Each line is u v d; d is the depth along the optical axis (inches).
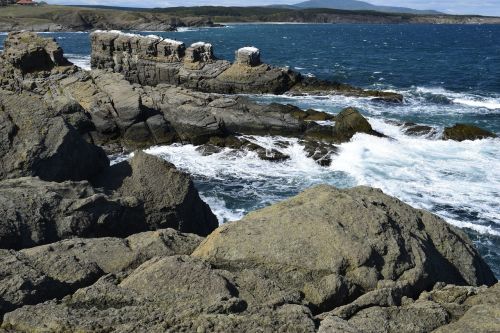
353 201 378.0
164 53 2337.6
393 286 314.0
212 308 270.4
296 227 349.1
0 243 394.9
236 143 1251.2
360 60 3481.8
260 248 335.0
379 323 271.4
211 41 5492.1
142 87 1520.7
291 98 1999.3
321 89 2119.8
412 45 5093.5
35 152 523.5
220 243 342.3
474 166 1088.8
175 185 557.0
